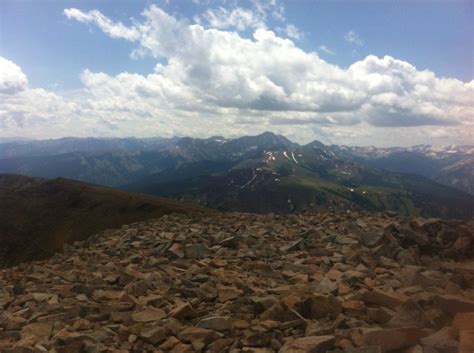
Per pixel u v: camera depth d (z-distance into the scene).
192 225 38.22
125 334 13.88
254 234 30.27
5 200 167.75
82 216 148.50
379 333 11.06
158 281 19.92
